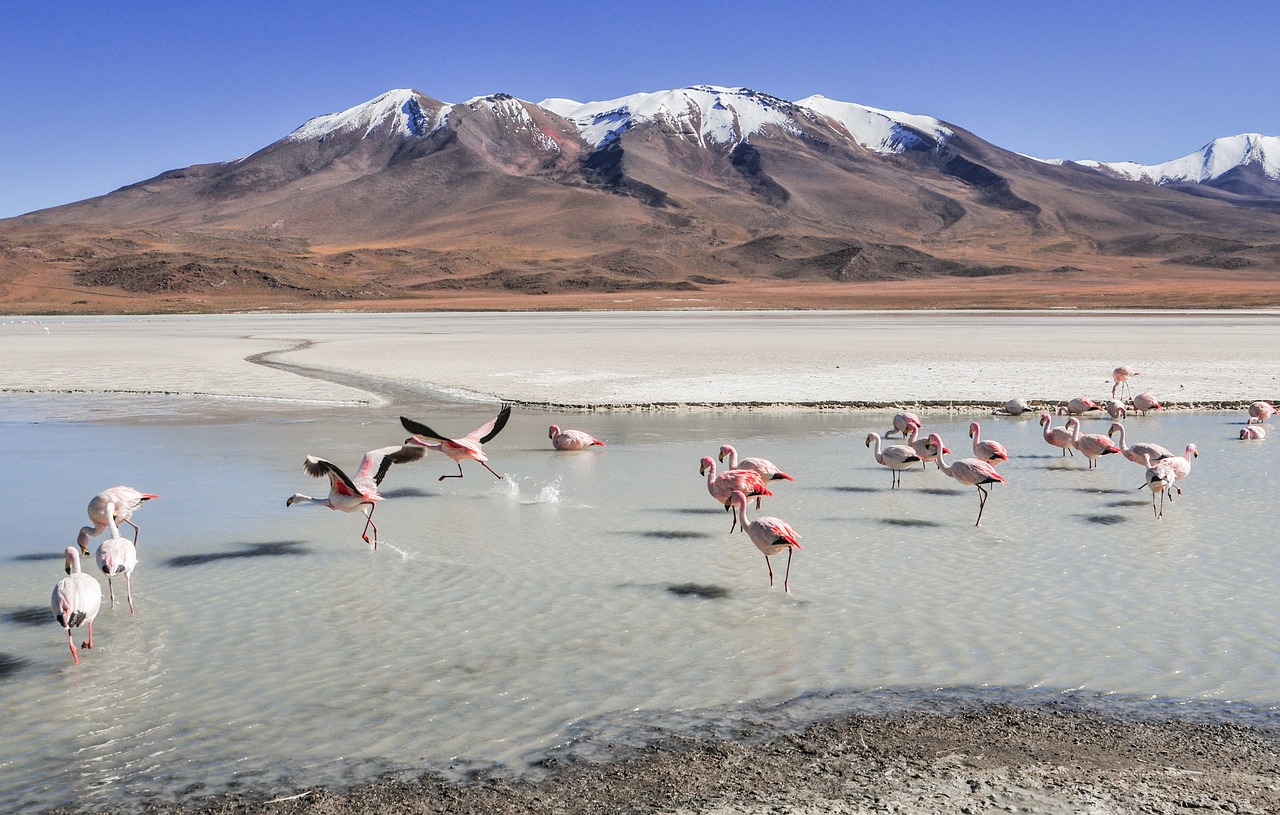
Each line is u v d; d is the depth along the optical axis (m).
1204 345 47.19
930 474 17.92
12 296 158.75
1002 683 8.30
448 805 6.35
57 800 6.51
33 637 9.57
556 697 8.09
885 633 9.54
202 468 18.14
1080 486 16.78
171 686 8.37
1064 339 52.53
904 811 6.14
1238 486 16.41
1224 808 6.14
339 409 26.69
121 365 39.94
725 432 22.73
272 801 6.45
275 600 10.66
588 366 38.16
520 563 12.07
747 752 7.06
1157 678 8.36
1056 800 6.27
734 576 11.50
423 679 8.48
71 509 14.96
